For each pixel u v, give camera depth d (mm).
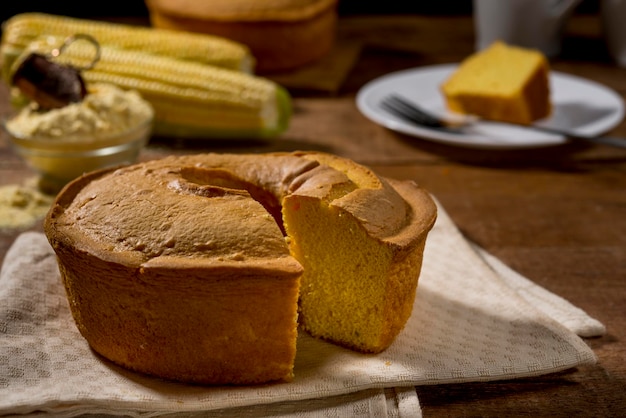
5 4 1234
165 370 619
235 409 607
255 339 611
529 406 614
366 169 672
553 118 907
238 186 668
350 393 616
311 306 652
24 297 660
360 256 630
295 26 1000
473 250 719
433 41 1130
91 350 636
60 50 823
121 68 885
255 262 604
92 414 604
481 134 871
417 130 854
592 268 724
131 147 807
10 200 787
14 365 617
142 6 1248
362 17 1217
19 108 900
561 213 787
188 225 614
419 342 644
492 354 633
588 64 1057
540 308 676
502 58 923
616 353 649
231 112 879
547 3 1039
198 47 948
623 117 920
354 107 958
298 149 878
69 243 615
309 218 639
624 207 794
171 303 605
